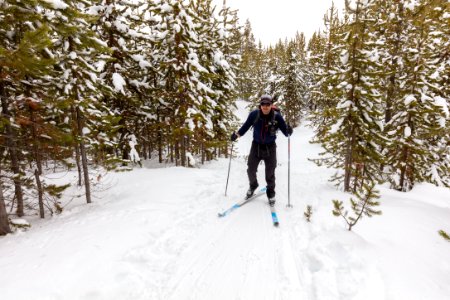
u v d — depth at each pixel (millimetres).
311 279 3266
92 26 11016
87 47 6824
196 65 11766
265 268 3559
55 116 6773
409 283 2885
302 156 24500
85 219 5281
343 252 3574
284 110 36312
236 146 30469
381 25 12289
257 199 6297
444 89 10703
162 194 6668
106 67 11797
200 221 5062
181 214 5387
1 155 6473
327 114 8672
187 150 13984
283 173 10789
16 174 6250
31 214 7250
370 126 8375
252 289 3162
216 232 4609
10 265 3371
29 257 3592
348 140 8438
